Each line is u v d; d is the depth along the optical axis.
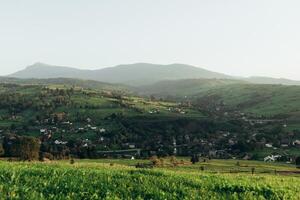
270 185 28.47
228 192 25.36
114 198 19.89
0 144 134.62
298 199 25.12
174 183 25.34
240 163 163.62
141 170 29.98
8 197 17.27
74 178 23.36
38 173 23.81
